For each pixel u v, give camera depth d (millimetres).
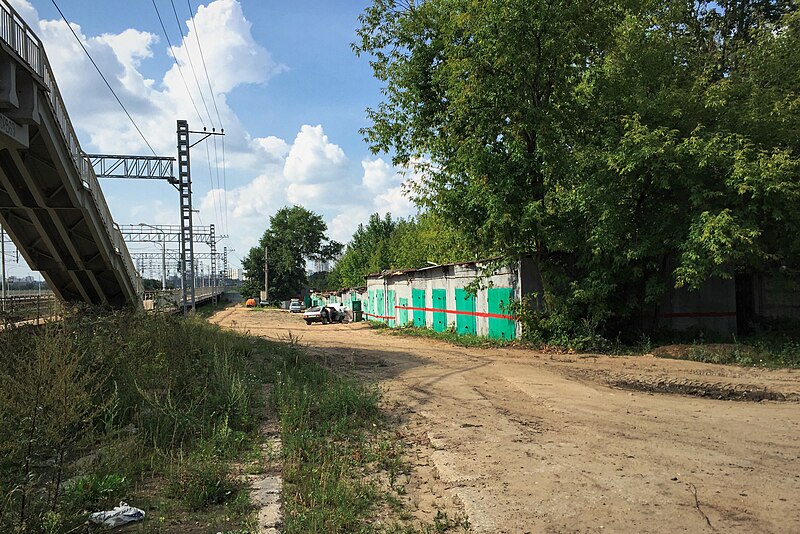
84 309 14117
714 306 19625
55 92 16188
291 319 57312
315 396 10016
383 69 22750
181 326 15484
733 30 26156
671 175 16359
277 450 7207
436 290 29547
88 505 4945
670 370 13367
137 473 6312
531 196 18781
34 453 4738
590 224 17797
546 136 18047
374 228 77500
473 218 20109
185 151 33562
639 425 8242
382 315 42344
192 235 33594
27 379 5250
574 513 5102
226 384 9344
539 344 18828
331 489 5668
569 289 19266
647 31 18484
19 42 13477
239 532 4648
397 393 11352
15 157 15461
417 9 21422
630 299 18625
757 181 14516
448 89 19406
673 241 16266
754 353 14883
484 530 4828
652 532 4656
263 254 102250
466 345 21172
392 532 4766
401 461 6875
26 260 21438
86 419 5504
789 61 18062
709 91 16594
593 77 18328
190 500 5395
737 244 14969
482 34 17547
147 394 7984
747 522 4781
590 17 17828
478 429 8359
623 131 17547
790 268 17984
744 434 7590
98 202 20438
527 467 6484
